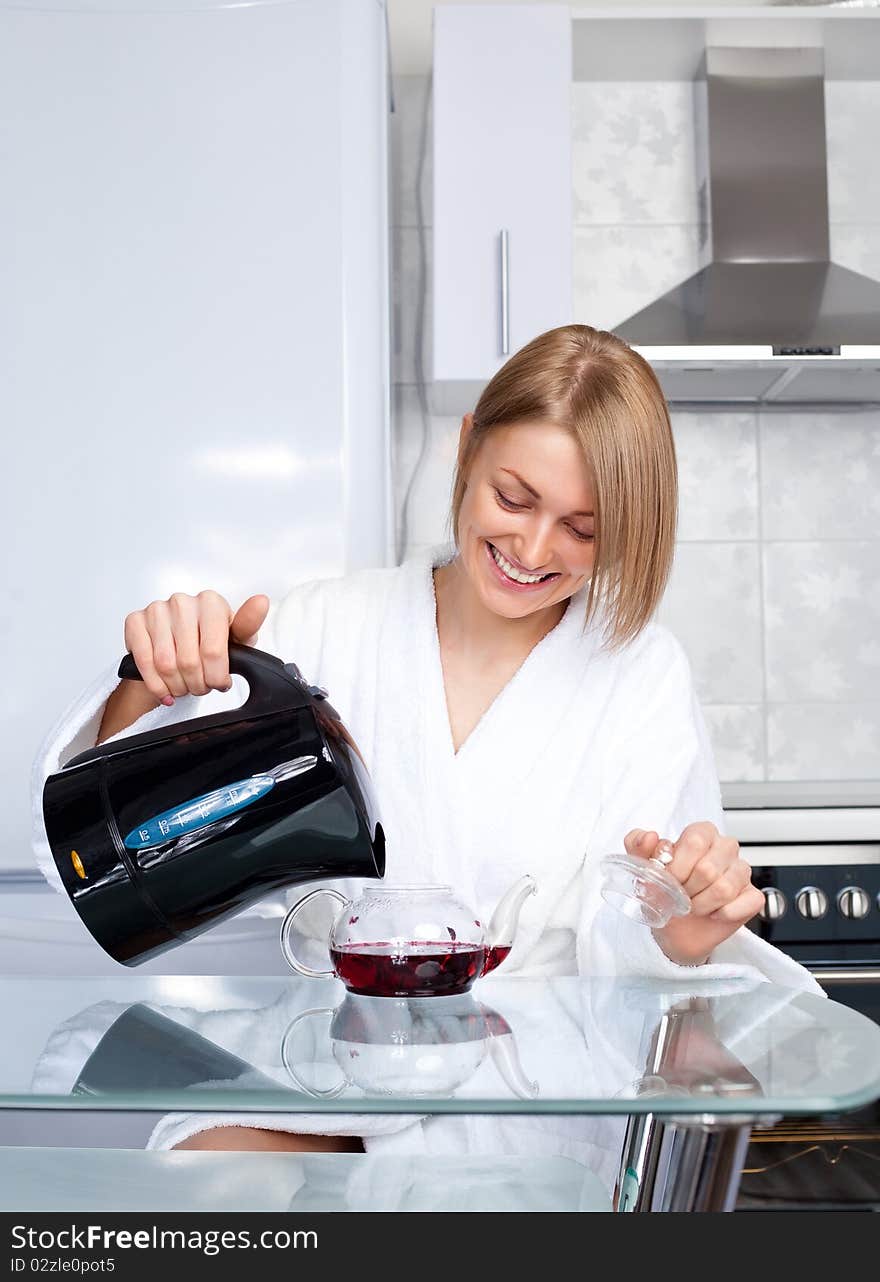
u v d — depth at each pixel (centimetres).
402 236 239
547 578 107
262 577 167
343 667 122
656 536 103
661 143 243
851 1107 46
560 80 204
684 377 223
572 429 98
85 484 167
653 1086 48
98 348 169
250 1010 63
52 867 91
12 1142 115
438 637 121
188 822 75
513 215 202
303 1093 47
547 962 115
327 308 170
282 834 75
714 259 229
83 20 173
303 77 173
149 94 172
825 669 239
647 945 83
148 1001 66
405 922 68
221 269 170
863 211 244
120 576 166
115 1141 115
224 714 79
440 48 204
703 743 118
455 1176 71
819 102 231
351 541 168
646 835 82
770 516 240
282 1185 69
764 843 173
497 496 103
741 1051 54
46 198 171
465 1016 62
